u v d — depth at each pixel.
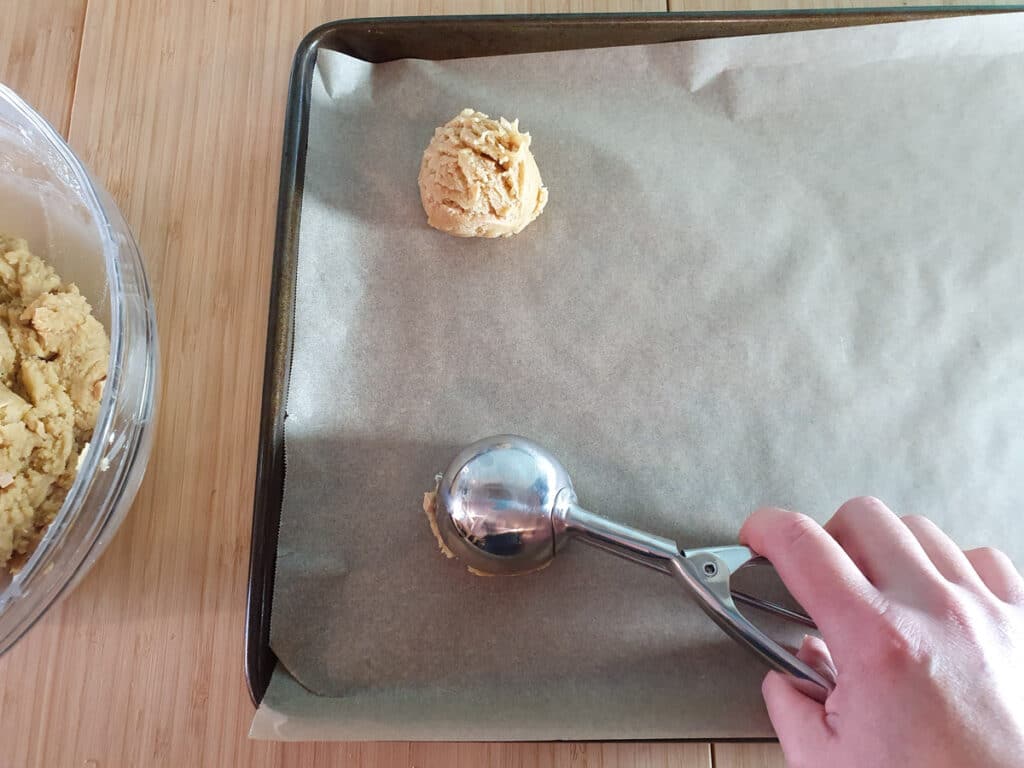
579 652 0.31
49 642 0.31
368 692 0.30
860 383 0.34
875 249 0.36
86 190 0.30
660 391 0.34
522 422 0.34
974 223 0.36
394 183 0.36
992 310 0.35
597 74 0.37
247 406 0.33
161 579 0.32
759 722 0.29
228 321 0.34
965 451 0.34
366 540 0.32
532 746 0.31
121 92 0.37
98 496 0.29
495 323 0.34
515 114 0.37
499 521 0.30
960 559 0.27
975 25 0.36
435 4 0.38
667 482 0.33
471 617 0.31
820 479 0.33
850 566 0.25
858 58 0.37
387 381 0.34
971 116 0.37
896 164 0.37
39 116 0.31
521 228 0.35
